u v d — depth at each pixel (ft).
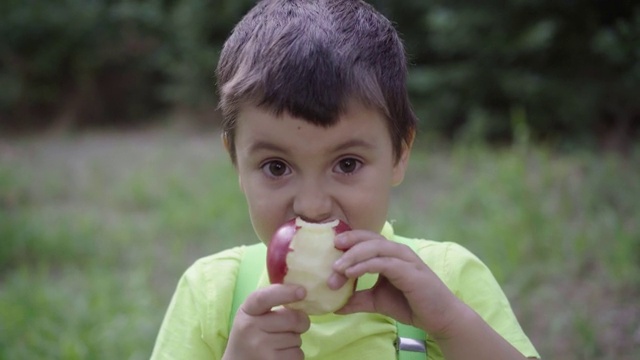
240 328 4.96
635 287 12.81
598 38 25.14
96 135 35.81
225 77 5.62
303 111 4.76
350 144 4.93
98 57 39.83
